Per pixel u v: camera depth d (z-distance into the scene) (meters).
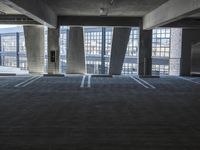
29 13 15.91
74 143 7.66
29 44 29.05
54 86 19.48
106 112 11.65
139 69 26.94
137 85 20.45
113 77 26.05
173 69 29.84
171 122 10.12
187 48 27.78
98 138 8.12
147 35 26.53
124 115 11.15
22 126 9.38
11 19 25.36
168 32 33.97
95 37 36.41
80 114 11.23
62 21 26.42
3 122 9.89
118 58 29.36
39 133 8.59
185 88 19.20
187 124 9.85
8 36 41.28
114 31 28.28
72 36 29.12
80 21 26.47
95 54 36.75
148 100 14.50
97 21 26.45
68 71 29.94
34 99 14.48
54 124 9.66
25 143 7.65
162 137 8.29
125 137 8.25
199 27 25.72
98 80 23.41
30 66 29.94
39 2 17.97
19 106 12.70
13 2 12.45
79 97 15.16
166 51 34.31
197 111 12.05
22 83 21.00
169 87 19.59
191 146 7.51
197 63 27.88
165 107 12.80
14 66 41.19
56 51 26.69
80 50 29.36
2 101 13.89
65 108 12.32
